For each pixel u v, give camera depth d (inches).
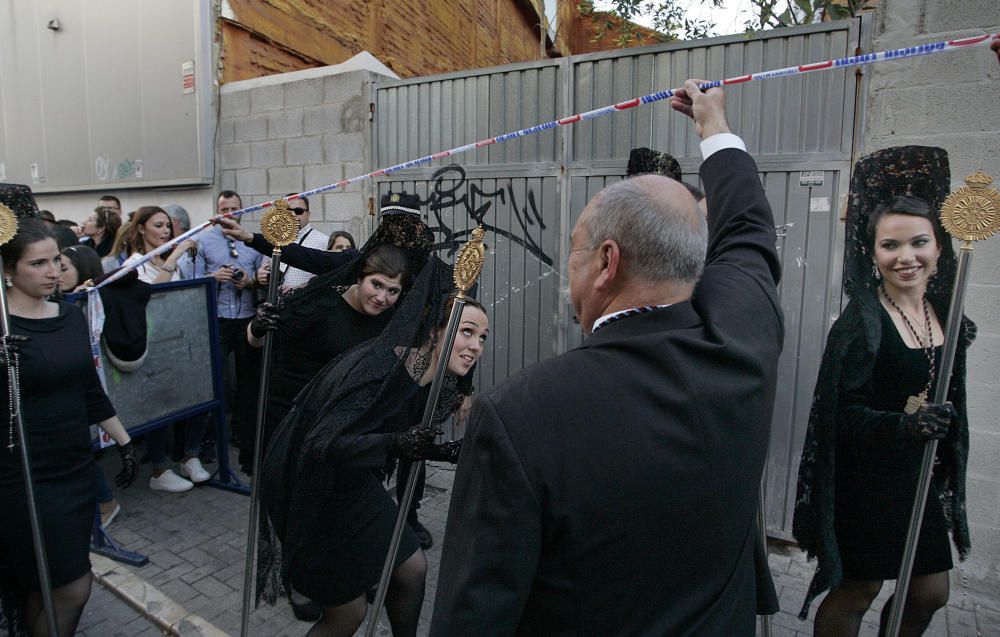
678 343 42.0
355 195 188.2
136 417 148.9
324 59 256.1
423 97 173.6
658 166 117.2
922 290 82.0
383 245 111.0
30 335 88.9
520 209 160.9
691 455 40.5
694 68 135.6
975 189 63.4
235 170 213.2
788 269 128.9
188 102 213.5
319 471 77.3
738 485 43.1
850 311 84.6
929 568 82.0
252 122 207.0
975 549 115.8
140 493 164.7
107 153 240.4
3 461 85.7
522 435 39.8
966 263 64.7
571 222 153.8
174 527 147.0
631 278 45.1
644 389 40.8
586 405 40.3
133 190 239.0
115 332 141.3
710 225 58.7
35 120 265.6
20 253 88.2
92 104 242.1
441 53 353.4
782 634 108.6
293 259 133.7
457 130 169.2
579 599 40.4
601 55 146.1
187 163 217.0
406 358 80.7
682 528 41.1
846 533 83.9
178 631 109.0
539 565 41.1
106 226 206.2
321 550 78.7
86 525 93.0
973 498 114.7
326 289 116.3
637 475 39.6
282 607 117.1
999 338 109.4
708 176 61.4
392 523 84.7
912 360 81.6
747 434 43.1
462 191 169.0
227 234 126.6
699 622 42.4
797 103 125.6
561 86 152.1
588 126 150.0
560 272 156.7
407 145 178.1
